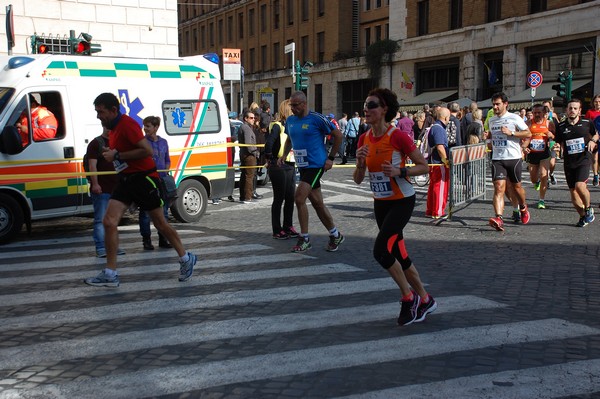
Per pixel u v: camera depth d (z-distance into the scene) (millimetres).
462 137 17578
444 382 4059
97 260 8125
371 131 5363
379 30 44625
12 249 8930
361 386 4012
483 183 12734
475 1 33469
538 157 12094
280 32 53375
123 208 6590
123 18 18547
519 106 29938
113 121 6367
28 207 9516
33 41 14234
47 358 4590
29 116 9461
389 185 5219
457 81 35656
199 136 11312
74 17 17750
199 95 11383
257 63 57188
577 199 10094
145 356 4605
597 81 27250
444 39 35594
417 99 37594
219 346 4797
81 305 5992
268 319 5449
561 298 6062
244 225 10844
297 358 4508
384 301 5996
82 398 3883
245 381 4117
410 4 38188
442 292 6289
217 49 64562
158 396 3906
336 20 45906
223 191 11703
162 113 10867
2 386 4082
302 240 8438
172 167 10852
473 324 5250
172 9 19375
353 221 11078
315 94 48781
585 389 3941
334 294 6270
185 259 6855
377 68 40625
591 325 5223
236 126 17922
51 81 9742
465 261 7758
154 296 6277
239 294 6301
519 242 8984
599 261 7695
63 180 9828
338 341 4867
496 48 32500
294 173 9445
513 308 5730
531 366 4312
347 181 18297
